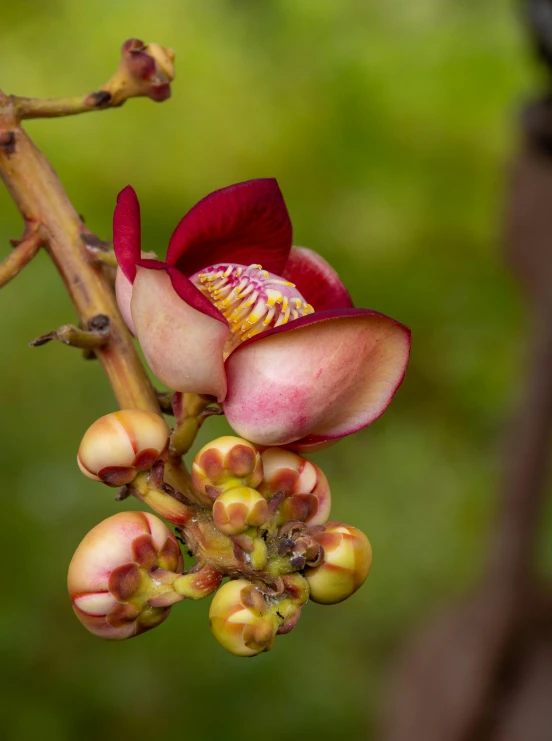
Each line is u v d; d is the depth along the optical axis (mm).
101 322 670
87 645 1767
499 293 2521
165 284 612
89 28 3059
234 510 614
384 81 2920
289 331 619
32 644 1730
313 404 625
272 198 650
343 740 1704
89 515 1969
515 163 1247
